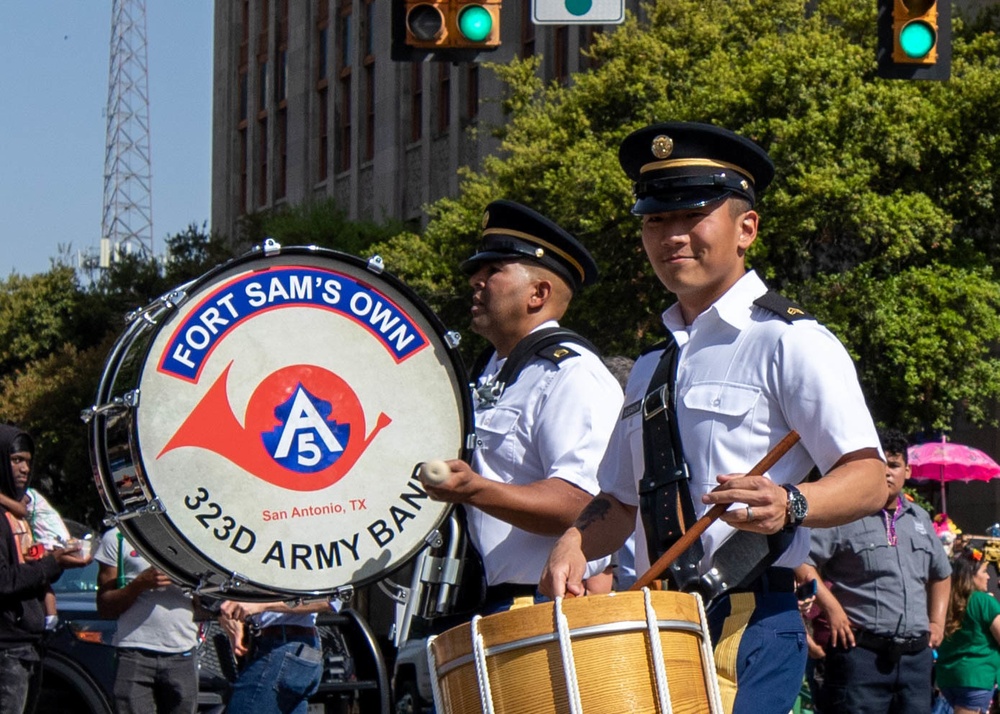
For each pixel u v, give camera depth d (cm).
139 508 467
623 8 1035
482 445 552
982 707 1109
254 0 4981
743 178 434
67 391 4116
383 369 504
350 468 497
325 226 3631
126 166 6688
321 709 1006
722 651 404
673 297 2161
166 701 955
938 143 2102
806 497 370
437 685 364
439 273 2559
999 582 1145
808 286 2064
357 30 4297
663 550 420
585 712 337
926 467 2089
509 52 3559
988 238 2200
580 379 542
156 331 472
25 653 874
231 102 5097
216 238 4512
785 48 2108
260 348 488
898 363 2020
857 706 863
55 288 4750
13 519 896
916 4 1041
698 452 419
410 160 4066
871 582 865
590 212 2173
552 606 340
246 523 480
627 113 2370
